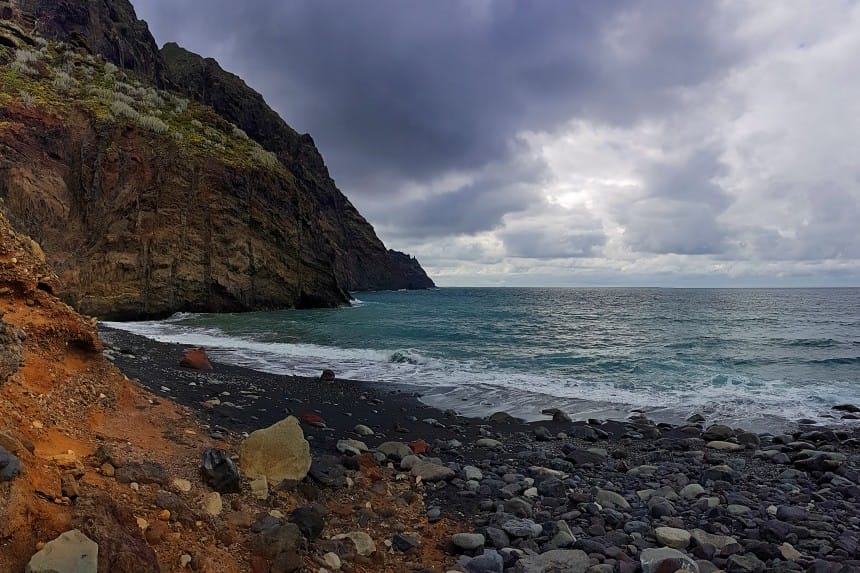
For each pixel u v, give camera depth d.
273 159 46.81
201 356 13.81
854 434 11.40
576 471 8.16
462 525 5.65
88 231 29.95
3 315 5.18
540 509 6.36
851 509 6.81
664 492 7.16
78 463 3.86
